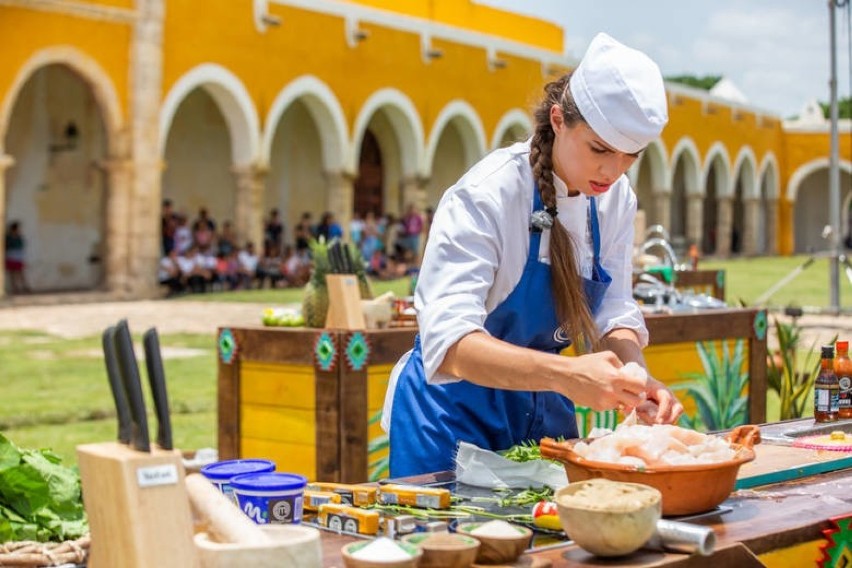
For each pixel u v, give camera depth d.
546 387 2.63
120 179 20.36
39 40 18.70
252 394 5.78
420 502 2.56
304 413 5.59
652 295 7.73
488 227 2.93
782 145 46.19
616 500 2.13
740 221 48.72
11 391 9.83
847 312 15.78
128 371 1.89
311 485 2.69
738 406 7.49
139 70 20.34
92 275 22.67
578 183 2.96
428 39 27.36
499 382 2.70
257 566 1.82
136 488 1.83
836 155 15.45
